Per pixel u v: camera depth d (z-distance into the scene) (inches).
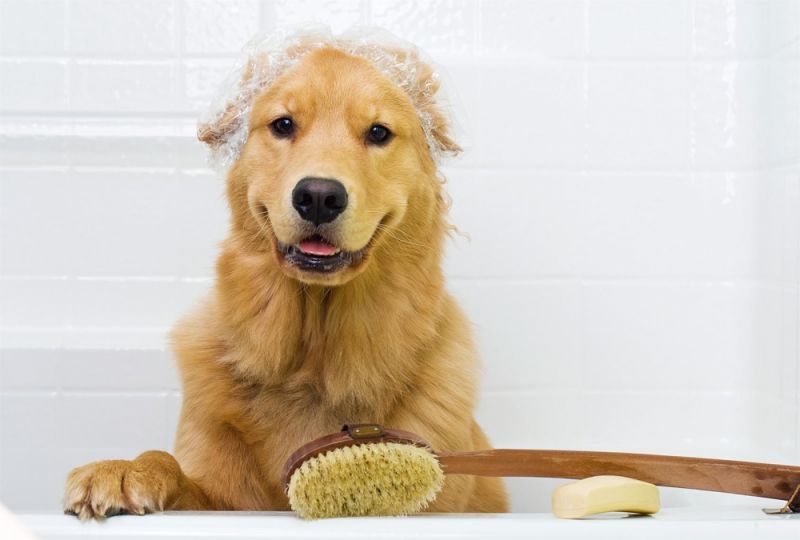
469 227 103.5
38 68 102.8
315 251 62.6
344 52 73.2
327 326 67.2
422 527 46.8
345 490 50.1
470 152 103.3
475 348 77.8
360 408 68.4
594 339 103.2
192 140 103.3
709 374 102.2
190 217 103.3
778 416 93.2
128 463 56.3
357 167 65.2
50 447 98.3
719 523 47.1
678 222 103.0
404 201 69.4
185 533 47.0
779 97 95.5
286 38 74.5
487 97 103.3
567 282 103.4
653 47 103.4
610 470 54.6
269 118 69.4
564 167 103.4
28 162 102.7
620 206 103.3
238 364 68.1
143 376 99.3
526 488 93.2
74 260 103.0
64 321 102.7
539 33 104.1
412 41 104.3
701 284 102.6
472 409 73.0
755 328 100.9
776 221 95.4
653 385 102.7
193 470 66.7
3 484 97.7
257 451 68.4
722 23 103.0
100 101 103.3
